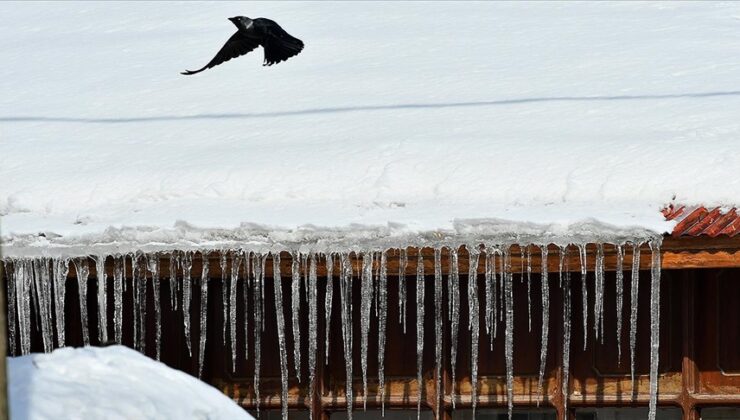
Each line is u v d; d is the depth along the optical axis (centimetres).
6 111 3969
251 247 2909
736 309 3025
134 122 3825
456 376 3114
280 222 2938
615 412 3172
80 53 4688
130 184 3294
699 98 3738
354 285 3127
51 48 4819
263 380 3167
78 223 3094
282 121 3750
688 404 3034
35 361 1812
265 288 3172
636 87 3888
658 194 3053
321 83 4109
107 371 1817
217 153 3481
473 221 2858
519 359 3108
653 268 2834
